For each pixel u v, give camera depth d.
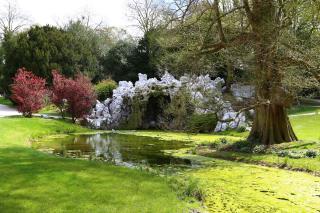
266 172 13.52
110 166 12.59
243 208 8.97
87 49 47.81
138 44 45.91
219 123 27.83
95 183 10.11
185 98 28.39
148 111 34.25
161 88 32.91
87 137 25.64
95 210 7.91
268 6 16.09
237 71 27.75
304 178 12.48
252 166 14.88
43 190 9.28
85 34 56.59
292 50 13.67
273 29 14.16
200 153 18.36
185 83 25.92
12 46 44.69
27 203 8.25
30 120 28.70
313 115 30.62
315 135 22.28
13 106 46.22
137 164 15.32
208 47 17.59
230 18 18.94
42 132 26.14
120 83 37.84
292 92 16.97
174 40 19.23
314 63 13.36
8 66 45.06
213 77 36.59
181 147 20.69
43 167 11.91
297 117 30.14
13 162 12.68
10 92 45.12
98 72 47.84
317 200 9.81
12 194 8.89
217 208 8.88
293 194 10.38
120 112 34.59
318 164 13.77
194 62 18.11
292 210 8.91
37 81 32.38
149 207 8.25
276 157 15.55
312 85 14.76
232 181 11.91
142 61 45.34
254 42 15.59
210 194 10.09
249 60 17.23
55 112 40.22
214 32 18.89
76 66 45.44
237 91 27.39
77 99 32.31
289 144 17.72
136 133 28.70
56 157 14.16
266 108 18.69
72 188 9.55
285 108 18.80
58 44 45.19
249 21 16.64
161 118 33.41
